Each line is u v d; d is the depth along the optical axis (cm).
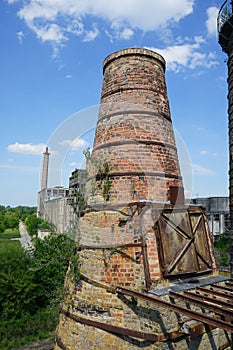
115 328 647
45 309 1580
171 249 703
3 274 1541
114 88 833
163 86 874
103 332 659
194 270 723
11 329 1352
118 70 842
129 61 839
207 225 840
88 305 693
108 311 666
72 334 711
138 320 629
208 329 666
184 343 632
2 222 7031
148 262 664
